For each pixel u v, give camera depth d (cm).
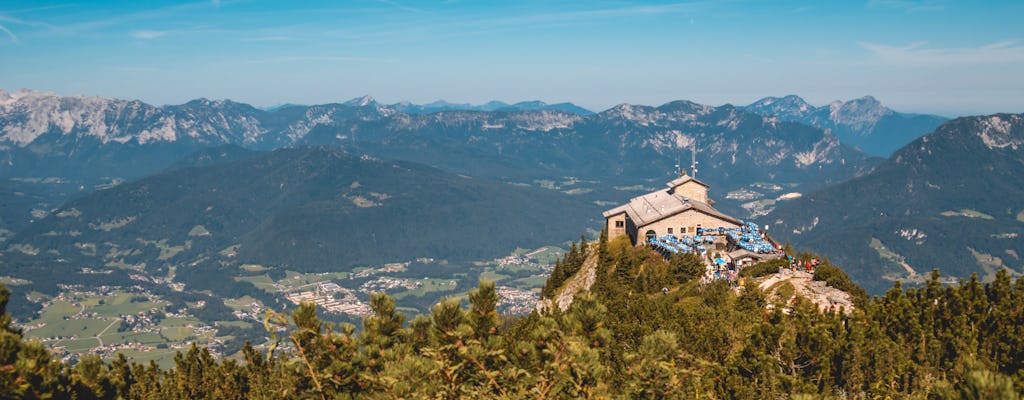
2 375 2092
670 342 2220
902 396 3897
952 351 4300
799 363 4228
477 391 2088
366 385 2214
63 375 2686
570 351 2083
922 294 5191
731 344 5006
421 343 2458
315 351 2269
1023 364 4084
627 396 2109
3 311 2294
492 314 2391
